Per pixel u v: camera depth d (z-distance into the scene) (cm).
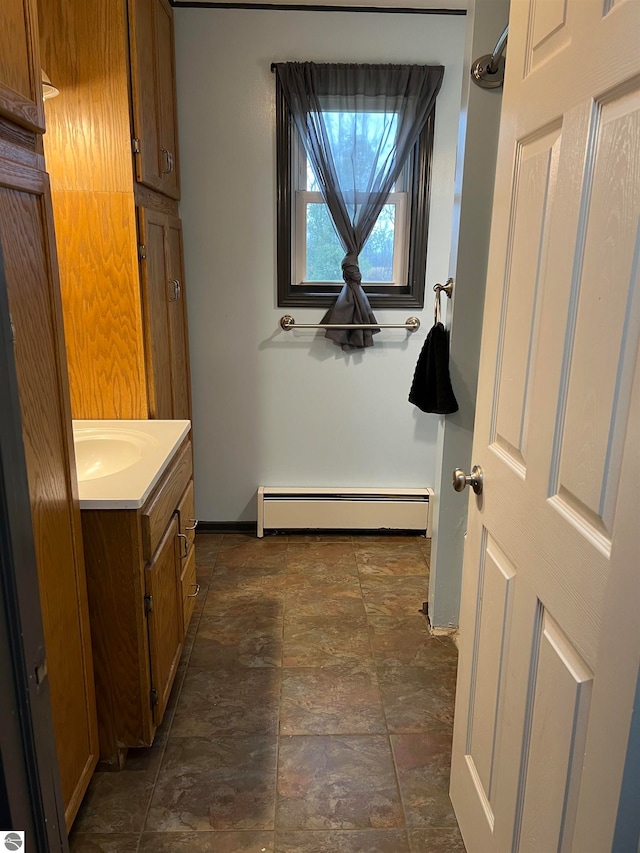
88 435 200
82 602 142
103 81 197
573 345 87
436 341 209
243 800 156
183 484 203
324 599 252
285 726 182
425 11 260
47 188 119
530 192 102
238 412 301
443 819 151
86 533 148
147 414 222
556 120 92
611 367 76
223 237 280
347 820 150
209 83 264
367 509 305
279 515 305
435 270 287
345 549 297
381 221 284
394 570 277
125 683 158
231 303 288
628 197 72
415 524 308
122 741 162
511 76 112
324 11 259
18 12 106
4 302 69
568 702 88
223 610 243
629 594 70
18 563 71
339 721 184
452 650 220
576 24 86
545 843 96
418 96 264
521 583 106
